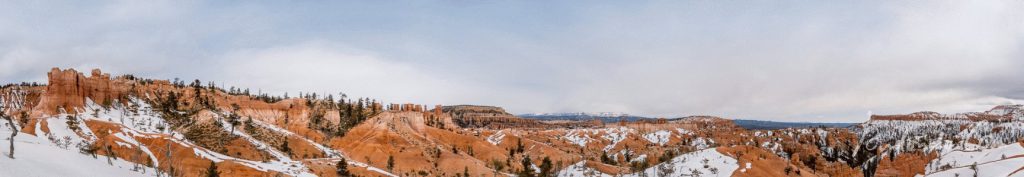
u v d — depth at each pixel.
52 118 181.88
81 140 163.62
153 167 141.00
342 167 183.88
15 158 92.06
